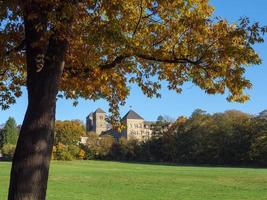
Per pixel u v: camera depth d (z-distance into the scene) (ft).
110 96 54.34
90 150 612.70
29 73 37.37
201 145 569.23
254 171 356.79
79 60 45.14
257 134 512.63
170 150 607.78
